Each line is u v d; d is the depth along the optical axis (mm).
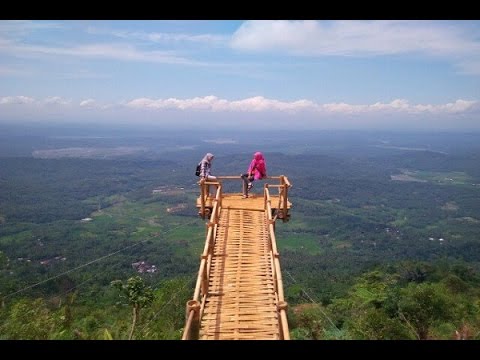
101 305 38250
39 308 23859
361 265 74625
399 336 25234
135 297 24766
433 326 28625
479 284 45562
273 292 9609
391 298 31703
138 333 22688
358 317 29047
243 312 8867
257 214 13562
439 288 37969
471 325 28141
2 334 19406
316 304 44125
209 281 9969
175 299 30406
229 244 11617
